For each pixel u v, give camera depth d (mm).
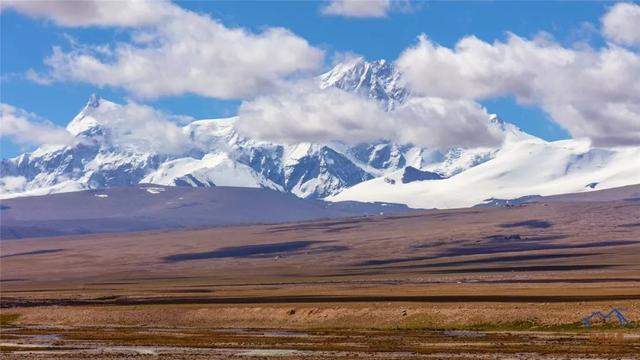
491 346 187375
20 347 199750
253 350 188500
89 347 199125
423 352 179125
